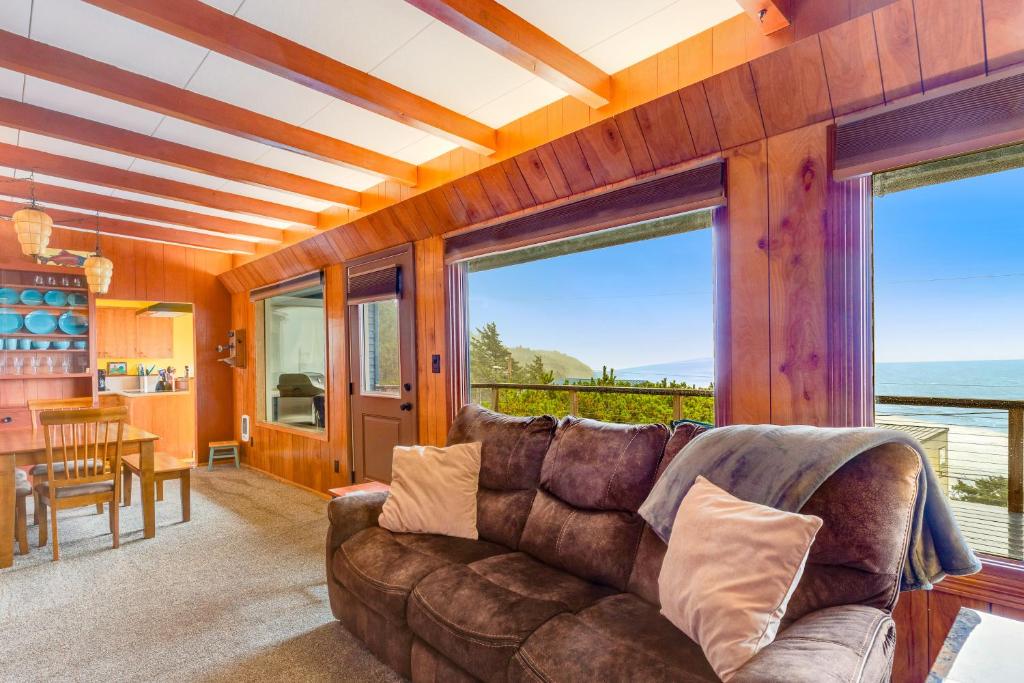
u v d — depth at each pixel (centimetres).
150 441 363
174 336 799
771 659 110
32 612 254
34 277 513
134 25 202
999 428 232
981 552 170
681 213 229
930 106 164
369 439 415
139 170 358
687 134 218
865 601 131
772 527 130
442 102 268
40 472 368
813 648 111
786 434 158
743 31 203
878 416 201
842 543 135
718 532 140
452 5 177
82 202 405
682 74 220
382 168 333
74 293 534
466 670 163
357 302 422
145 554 331
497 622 160
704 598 132
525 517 221
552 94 262
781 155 199
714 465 162
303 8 192
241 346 609
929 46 158
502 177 289
